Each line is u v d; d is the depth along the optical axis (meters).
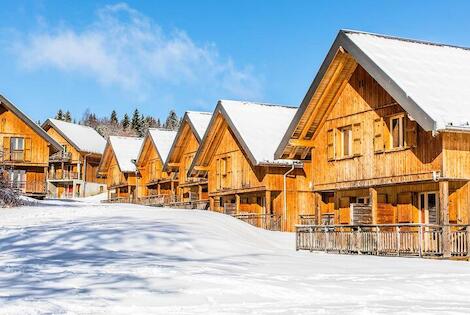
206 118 46.53
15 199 34.81
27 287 10.07
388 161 22.55
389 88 20.89
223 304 9.05
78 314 8.03
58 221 24.66
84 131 81.19
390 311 8.54
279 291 10.27
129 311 8.34
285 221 34.84
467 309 8.84
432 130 18.88
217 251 17.34
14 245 16.98
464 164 20.09
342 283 11.43
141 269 12.24
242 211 39.06
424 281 11.92
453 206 20.95
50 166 75.31
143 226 21.17
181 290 10.05
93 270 12.16
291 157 27.94
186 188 50.22
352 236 22.73
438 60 23.61
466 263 16.52
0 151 46.22
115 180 64.56
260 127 36.78
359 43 22.80
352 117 24.73
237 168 38.38
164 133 55.72
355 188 24.72
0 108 47.31
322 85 24.97
